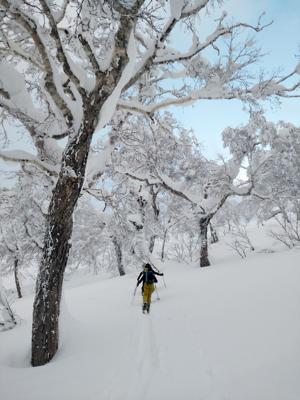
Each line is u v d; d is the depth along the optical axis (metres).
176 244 25.25
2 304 9.38
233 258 20.23
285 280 8.07
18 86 6.62
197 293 9.65
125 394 3.76
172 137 11.03
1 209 11.32
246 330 5.03
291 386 3.06
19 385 4.32
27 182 9.31
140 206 20.22
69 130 6.20
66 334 6.36
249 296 7.30
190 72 8.07
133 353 5.29
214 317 6.36
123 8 4.99
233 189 18.86
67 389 4.05
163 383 3.91
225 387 3.43
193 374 3.99
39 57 7.44
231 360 4.09
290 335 4.30
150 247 23.52
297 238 19.12
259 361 3.81
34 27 5.36
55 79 5.98
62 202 5.88
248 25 7.20
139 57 8.87
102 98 5.92
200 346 4.93
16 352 6.20
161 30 6.52
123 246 23.47
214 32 7.14
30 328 8.53
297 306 5.48
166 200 23.98
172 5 6.36
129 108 8.04
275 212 23.98
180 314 7.46
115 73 5.71
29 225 15.17
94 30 6.40
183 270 19.56
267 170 20.39
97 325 7.55
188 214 21.17
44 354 5.48
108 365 4.84
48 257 5.86
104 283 19.81
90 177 8.14
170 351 5.05
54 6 6.41
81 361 5.15
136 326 7.10
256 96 8.20
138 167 15.47
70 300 13.70
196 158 19.69
